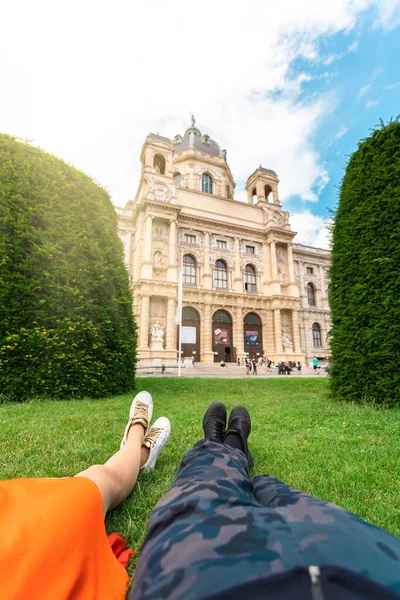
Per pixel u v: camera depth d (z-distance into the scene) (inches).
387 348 193.0
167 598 19.8
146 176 1183.6
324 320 1578.5
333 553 20.8
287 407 207.5
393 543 23.6
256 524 26.8
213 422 97.6
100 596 33.4
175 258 1141.1
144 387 332.2
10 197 243.4
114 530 59.9
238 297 1254.3
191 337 1148.5
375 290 205.3
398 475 86.0
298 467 91.9
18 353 223.6
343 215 245.4
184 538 26.2
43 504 36.8
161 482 80.7
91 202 299.4
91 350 257.3
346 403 207.0
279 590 18.2
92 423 149.9
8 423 146.4
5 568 29.2
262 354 1272.1
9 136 269.3
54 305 244.4
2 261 225.9
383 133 227.6
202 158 1497.3
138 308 1087.6
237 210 1395.2
